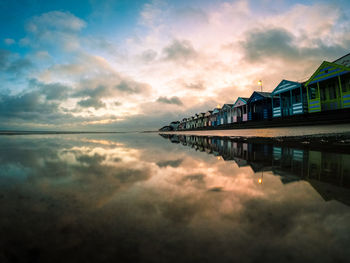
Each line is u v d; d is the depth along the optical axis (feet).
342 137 21.81
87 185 7.34
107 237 3.64
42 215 4.65
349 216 4.40
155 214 4.66
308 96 37.45
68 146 27.78
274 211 4.75
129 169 10.55
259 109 62.08
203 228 3.95
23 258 3.00
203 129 107.14
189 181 7.84
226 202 5.41
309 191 6.24
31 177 8.74
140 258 2.99
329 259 2.95
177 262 2.89
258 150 17.69
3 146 27.58
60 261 2.93
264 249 3.21
